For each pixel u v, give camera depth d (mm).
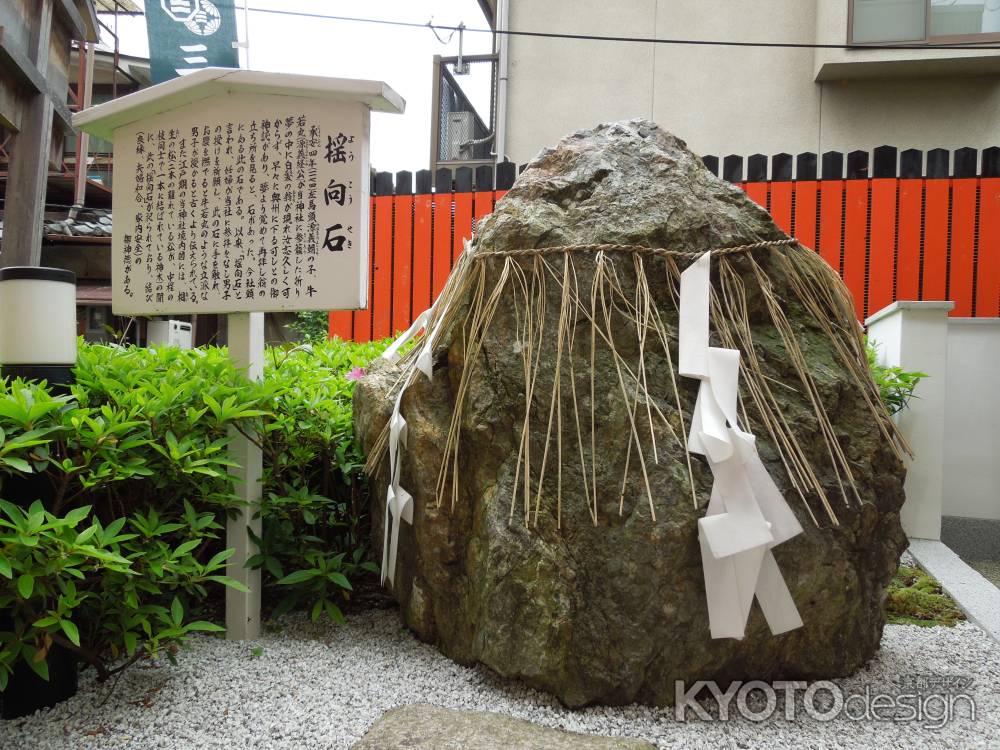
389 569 2840
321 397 3441
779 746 2129
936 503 4480
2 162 8836
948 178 6289
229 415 2721
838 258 6406
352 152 2879
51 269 2641
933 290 6293
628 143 2875
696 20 8922
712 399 2336
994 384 5141
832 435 2449
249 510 2916
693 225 2627
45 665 2133
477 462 2588
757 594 2262
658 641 2264
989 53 8055
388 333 7082
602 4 9086
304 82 2846
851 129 8602
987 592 3477
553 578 2291
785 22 8758
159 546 2488
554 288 2578
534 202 2734
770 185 6508
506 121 9242
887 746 2133
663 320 2539
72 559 2100
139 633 2701
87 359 3062
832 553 2354
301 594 3189
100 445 2385
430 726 2117
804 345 2625
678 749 2100
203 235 3033
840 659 2473
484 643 2361
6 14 4992
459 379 2717
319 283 2904
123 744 2156
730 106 8844
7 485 2357
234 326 3074
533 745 2018
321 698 2402
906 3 8227
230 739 2168
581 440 2402
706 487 2279
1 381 2410
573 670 2291
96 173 11992
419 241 7035
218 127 3002
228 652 2781
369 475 3148
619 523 2299
